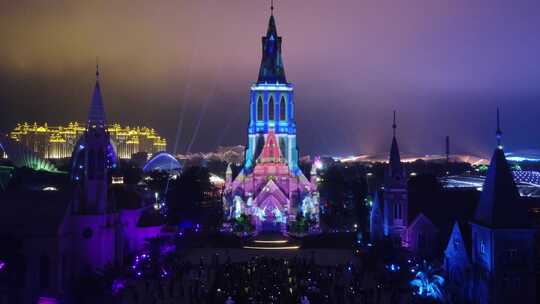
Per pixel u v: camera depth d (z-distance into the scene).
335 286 93.81
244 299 85.88
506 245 80.75
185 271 114.69
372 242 133.88
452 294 88.06
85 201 109.81
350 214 179.50
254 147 196.12
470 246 88.56
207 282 104.88
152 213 139.38
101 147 112.12
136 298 89.00
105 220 110.31
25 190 104.62
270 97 197.88
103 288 95.25
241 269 106.31
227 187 185.75
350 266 115.88
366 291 91.62
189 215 171.88
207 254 138.25
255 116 198.25
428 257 107.56
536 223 96.56
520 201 82.44
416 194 123.19
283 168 183.88
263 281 95.62
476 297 84.56
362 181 196.50
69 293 96.56
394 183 122.56
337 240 151.75
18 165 181.62
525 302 80.50
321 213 182.50
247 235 157.25
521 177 198.50
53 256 97.50
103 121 114.50
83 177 115.69
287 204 177.00
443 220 114.19
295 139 198.38
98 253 107.38
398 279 99.19
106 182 113.00
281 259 119.00
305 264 112.31
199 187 185.38
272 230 173.00
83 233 106.19
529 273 80.62
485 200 85.06
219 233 156.62
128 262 120.12
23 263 96.19
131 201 133.50
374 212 136.62
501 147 85.31
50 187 131.75
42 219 99.38
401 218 121.88
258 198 176.88
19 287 94.44
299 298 85.88
